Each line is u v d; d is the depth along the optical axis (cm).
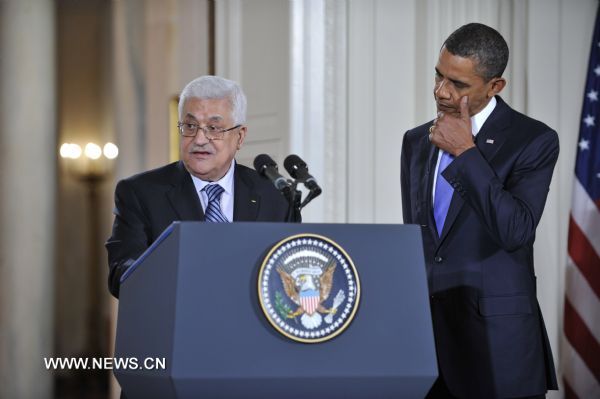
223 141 989
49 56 2088
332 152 1952
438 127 1035
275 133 1958
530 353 1036
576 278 2011
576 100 2061
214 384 683
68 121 2559
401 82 1991
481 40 1036
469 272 1054
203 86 993
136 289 783
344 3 1975
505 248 1016
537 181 1049
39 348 2052
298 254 717
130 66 2172
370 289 730
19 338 2030
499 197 995
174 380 673
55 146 2088
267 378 689
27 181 2047
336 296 717
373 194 1953
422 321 734
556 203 2023
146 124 2156
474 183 1001
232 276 703
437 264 1073
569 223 2030
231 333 692
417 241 750
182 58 2111
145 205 1005
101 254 2589
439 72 1056
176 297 688
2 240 2034
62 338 2547
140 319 757
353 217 1942
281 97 1952
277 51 1966
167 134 2122
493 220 997
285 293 707
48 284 2061
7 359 2019
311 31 1952
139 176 1032
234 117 998
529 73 2038
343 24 1970
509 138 1076
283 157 1934
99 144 2567
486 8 2038
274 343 698
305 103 1938
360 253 736
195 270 697
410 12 2008
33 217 2053
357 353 713
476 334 1042
